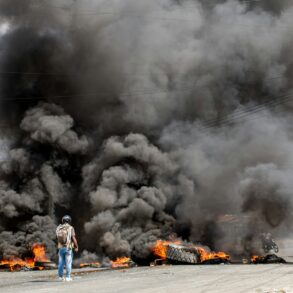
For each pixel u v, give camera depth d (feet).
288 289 29.30
